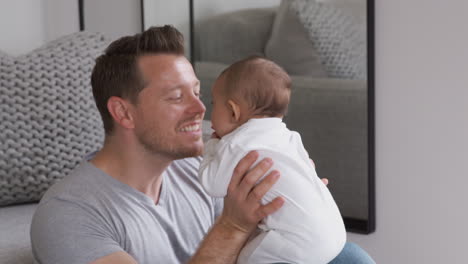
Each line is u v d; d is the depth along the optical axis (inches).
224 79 53.7
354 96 91.5
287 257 49.5
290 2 94.4
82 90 81.4
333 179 94.9
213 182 51.1
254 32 98.3
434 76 87.0
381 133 91.6
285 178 49.8
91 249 49.4
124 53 54.8
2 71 77.7
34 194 79.7
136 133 54.3
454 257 88.7
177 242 56.7
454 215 88.0
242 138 50.7
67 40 84.2
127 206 53.6
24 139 78.1
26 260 62.1
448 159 87.4
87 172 54.1
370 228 92.9
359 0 89.4
